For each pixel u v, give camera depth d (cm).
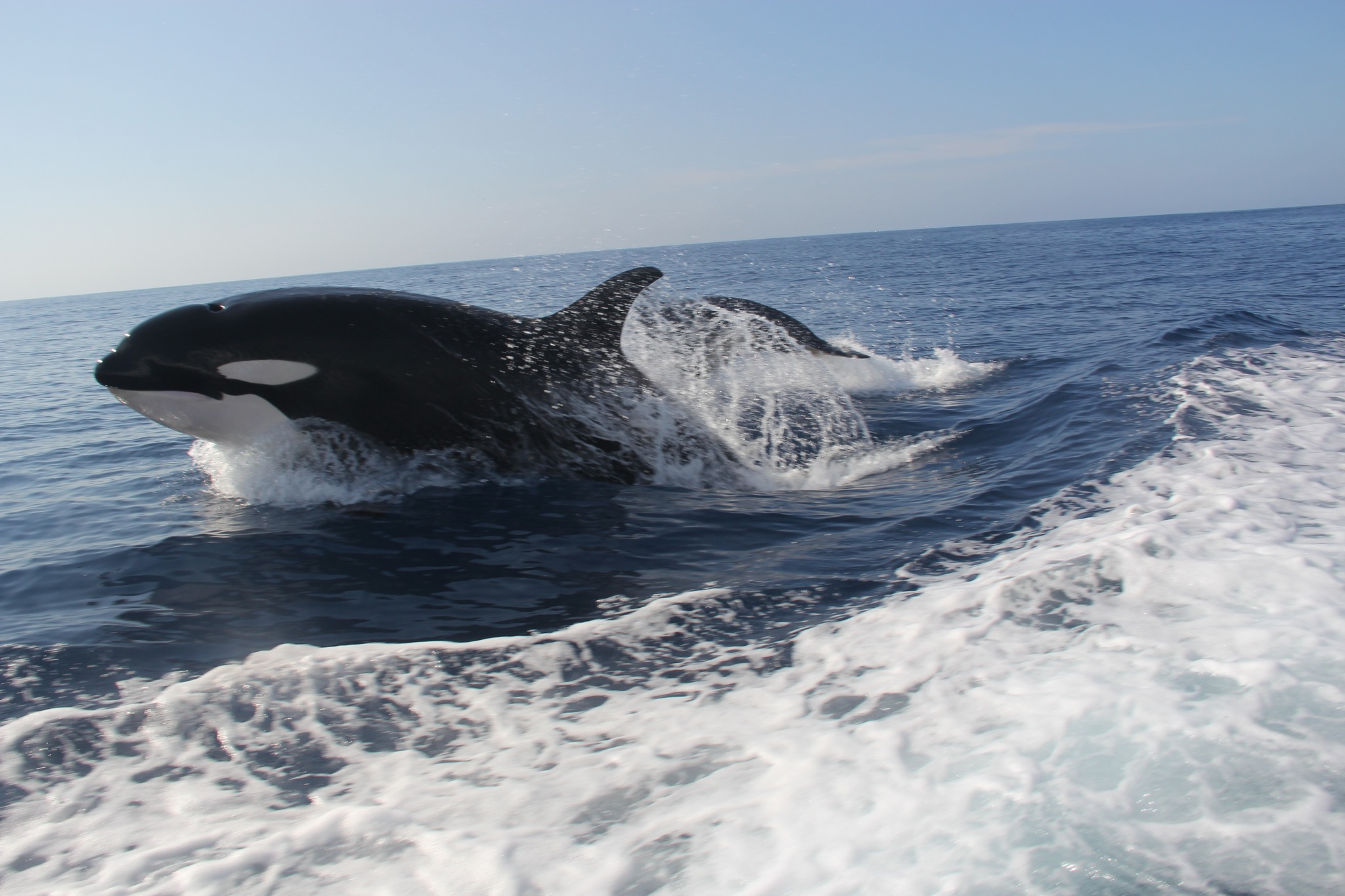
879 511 534
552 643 346
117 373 586
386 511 562
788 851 208
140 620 399
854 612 361
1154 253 4234
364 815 234
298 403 610
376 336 607
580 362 661
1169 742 233
